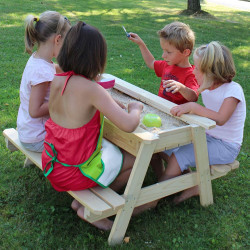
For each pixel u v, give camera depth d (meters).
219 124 2.39
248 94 5.10
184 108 2.41
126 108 2.55
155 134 2.09
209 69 2.39
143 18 11.11
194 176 2.50
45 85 2.31
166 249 2.23
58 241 2.26
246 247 2.28
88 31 1.89
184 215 2.54
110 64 6.04
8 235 2.29
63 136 2.00
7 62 5.75
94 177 2.06
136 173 2.11
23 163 3.11
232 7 16.88
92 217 2.06
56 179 2.10
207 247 2.27
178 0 18.02
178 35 2.81
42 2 12.23
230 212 2.60
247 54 7.45
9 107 4.11
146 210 2.56
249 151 3.51
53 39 2.33
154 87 5.11
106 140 2.31
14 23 8.70
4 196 2.66
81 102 1.94
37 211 2.53
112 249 2.18
